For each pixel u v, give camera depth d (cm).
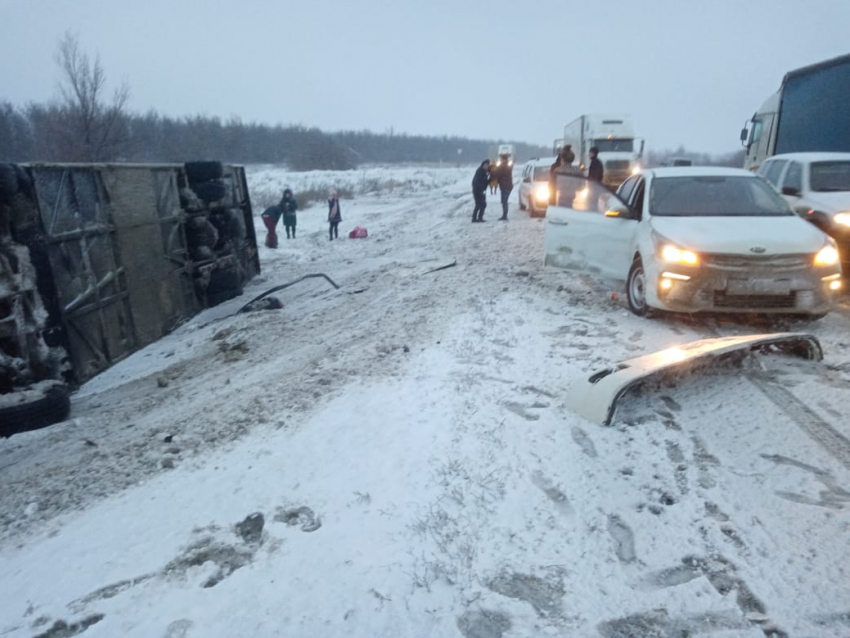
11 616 356
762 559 343
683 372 550
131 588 362
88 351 854
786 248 682
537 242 1416
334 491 427
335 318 965
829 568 332
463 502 399
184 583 361
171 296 1128
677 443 460
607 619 312
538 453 448
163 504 446
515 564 350
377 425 507
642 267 764
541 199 1967
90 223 868
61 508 475
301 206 3528
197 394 709
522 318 774
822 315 703
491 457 445
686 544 359
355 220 2916
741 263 680
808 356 598
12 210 718
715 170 859
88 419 695
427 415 512
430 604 325
